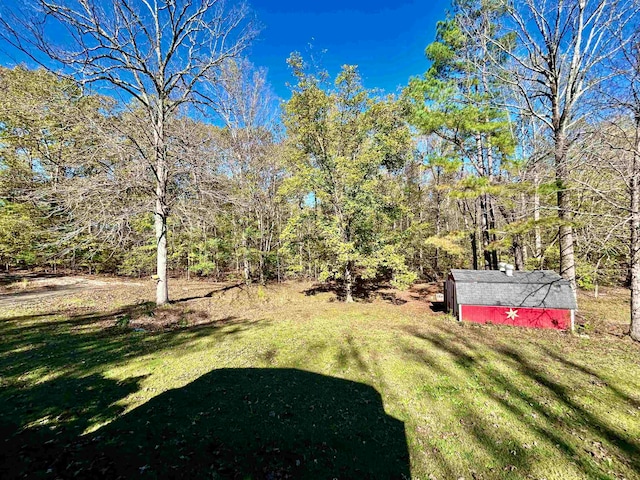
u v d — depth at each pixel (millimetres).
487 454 4156
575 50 10250
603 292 17781
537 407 5367
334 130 14797
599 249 9492
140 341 8789
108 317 11023
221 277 24250
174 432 4441
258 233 20969
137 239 17812
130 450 3957
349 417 5039
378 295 18484
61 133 15828
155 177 13430
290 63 13969
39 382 5977
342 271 17750
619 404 5445
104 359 7312
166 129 13281
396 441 4422
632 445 4316
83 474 3412
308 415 5074
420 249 24125
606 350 8297
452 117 11914
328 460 3990
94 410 5012
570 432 4645
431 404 5492
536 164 10844
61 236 12281
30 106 12055
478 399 5660
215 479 3549
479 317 11680
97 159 12250
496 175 13531
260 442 4320
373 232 16266
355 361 7602
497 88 13695
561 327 10625
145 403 5312
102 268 22109
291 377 6609
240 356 7832
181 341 8953
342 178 14570
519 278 11844
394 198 16703
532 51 11820
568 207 10281
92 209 11445
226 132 20000
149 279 21344
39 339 8508
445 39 13352
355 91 14922
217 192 13508
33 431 4316
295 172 16641
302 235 17531
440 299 17125
